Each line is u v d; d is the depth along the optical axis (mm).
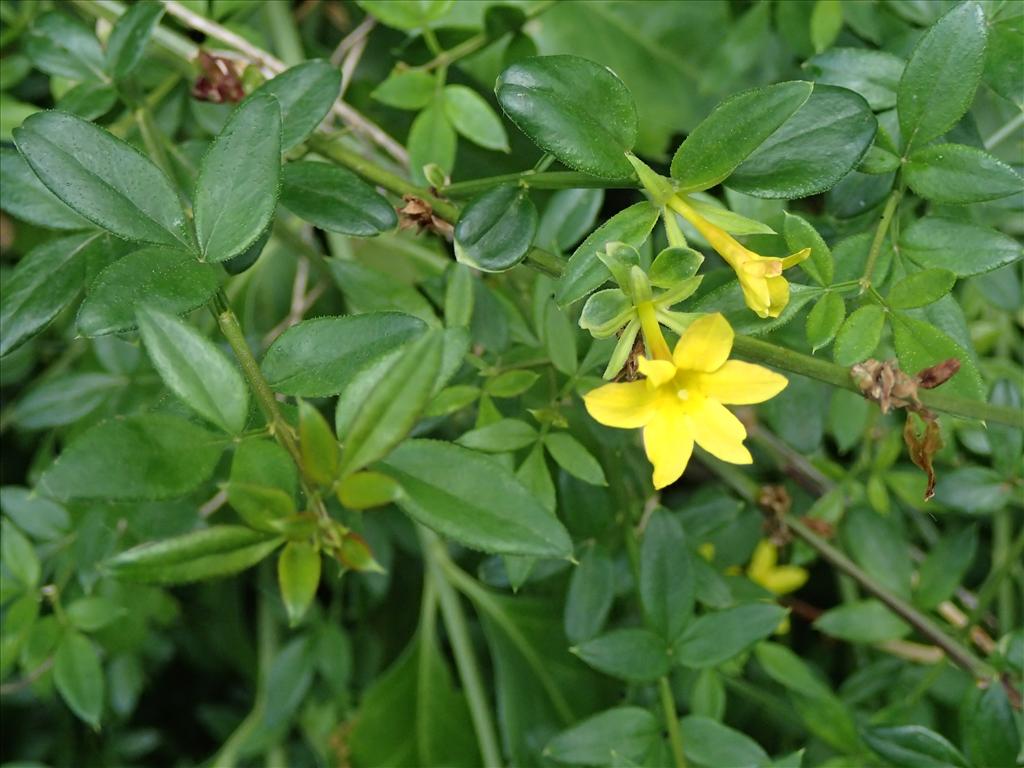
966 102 171
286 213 256
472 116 223
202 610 299
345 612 305
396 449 139
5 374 273
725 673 239
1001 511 271
